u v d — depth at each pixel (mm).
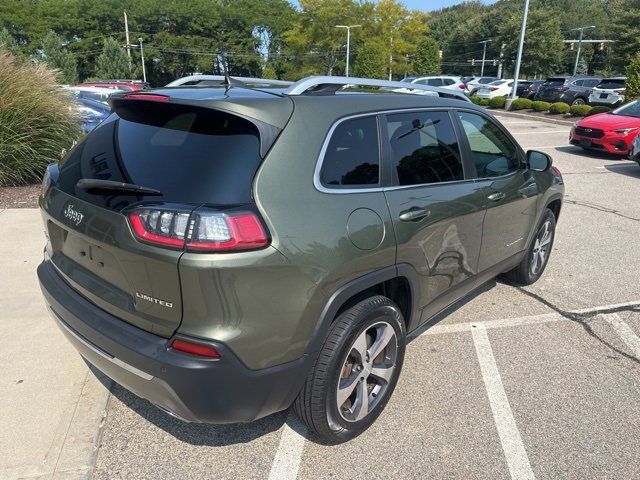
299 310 2234
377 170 2723
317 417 2520
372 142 2730
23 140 7668
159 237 2053
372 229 2551
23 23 72438
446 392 3252
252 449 2709
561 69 77500
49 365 3293
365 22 56500
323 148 2430
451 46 91750
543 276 5234
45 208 2736
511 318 4289
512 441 2832
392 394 3156
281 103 2371
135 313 2246
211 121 2324
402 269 2764
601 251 6051
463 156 3438
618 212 7840
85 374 3221
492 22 86000
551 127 19125
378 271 2613
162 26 80875
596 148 12539
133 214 2131
